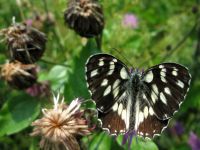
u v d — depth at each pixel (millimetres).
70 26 313
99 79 253
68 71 325
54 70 339
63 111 259
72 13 309
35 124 258
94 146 285
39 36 312
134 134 255
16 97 315
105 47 381
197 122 410
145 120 256
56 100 265
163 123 255
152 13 457
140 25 438
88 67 250
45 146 256
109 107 255
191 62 427
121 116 255
